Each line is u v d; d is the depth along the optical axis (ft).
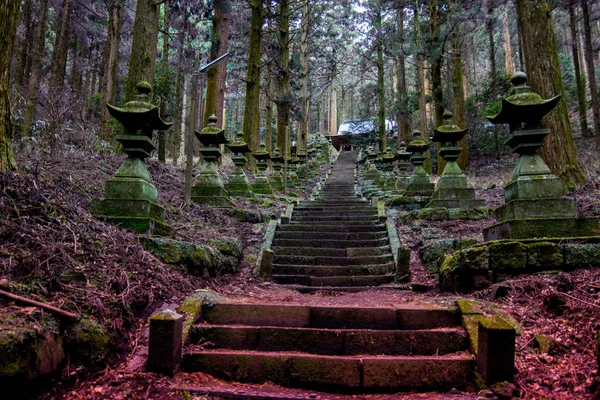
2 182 10.94
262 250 19.43
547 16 25.41
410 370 9.20
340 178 62.44
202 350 10.09
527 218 13.75
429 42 49.52
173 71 38.58
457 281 13.79
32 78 33.68
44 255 9.78
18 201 11.14
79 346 8.25
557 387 7.97
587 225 13.28
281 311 11.77
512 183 14.82
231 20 63.26
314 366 9.42
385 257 20.74
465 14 43.57
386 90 97.25
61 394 7.57
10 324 7.03
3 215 10.34
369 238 24.06
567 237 13.14
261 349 10.52
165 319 8.89
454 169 25.88
